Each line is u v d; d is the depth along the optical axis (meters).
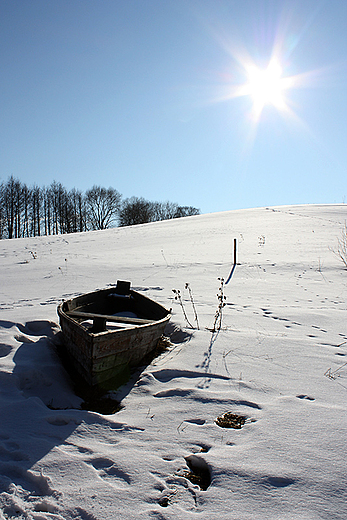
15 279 11.52
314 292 8.84
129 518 2.06
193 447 2.79
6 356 4.38
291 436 2.89
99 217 63.84
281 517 2.06
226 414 3.28
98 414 3.30
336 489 2.29
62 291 9.51
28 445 2.78
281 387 3.79
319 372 4.16
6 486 2.33
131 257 15.79
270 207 38.19
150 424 3.16
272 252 15.08
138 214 69.62
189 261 13.95
